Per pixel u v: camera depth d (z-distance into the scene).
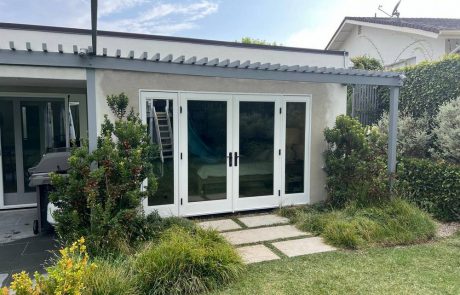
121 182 4.35
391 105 6.09
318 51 7.79
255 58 7.32
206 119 6.03
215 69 4.86
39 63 3.99
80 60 4.17
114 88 5.45
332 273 3.91
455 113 6.43
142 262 3.55
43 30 6.04
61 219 4.10
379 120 8.38
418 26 10.73
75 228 4.09
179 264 3.54
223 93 6.09
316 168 6.93
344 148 6.52
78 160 4.20
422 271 3.96
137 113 5.21
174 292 3.34
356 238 4.74
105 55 4.25
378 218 5.29
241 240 5.00
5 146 6.99
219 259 3.78
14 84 6.64
